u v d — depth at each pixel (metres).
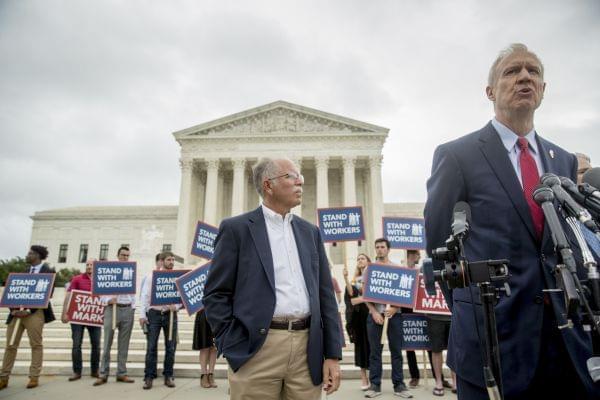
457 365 2.45
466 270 2.08
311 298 3.11
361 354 8.12
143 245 57.47
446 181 2.76
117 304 9.00
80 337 9.16
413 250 9.34
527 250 2.38
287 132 46.69
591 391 2.01
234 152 46.25
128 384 8.55
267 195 3.42
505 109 2.70
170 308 8.69
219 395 7.55
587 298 1.98
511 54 2.72
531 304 2.26
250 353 2.81
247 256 3.12
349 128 47.09
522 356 2.20
